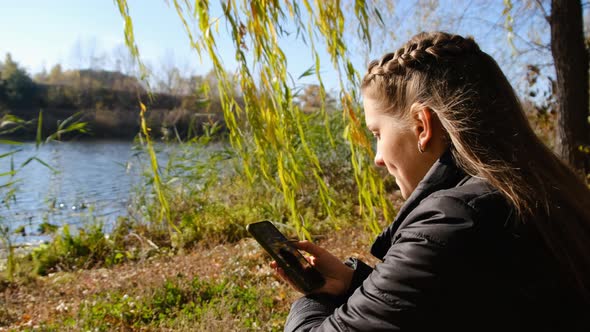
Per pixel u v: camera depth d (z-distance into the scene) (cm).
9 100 4334
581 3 755
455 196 93
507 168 93
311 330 106
